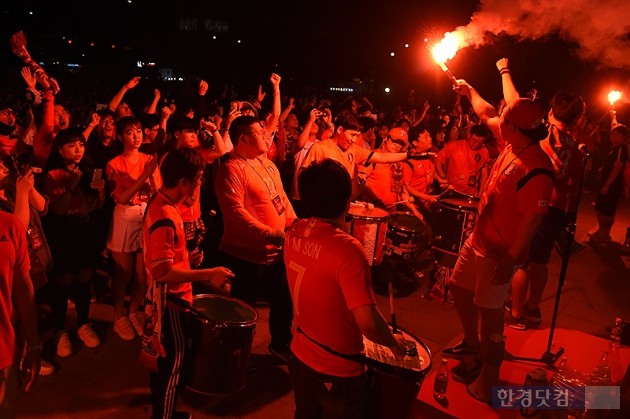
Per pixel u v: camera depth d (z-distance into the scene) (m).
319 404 2.38
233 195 3.80
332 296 2.18
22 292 2.34
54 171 4.05
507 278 3.15
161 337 2.94
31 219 3.56
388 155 5.32
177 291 3.05
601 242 8.20
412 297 5.63
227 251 3.96
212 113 7.21
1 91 11.84
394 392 2.37
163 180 2.92
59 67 27.66
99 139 5.35
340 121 5.15
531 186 3.02
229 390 3.16
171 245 2.86
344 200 2.21
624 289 6.32
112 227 4.22
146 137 5.52
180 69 31.81
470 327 3.87
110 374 3.82
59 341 3.99
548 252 4.66
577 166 4.61
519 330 4.59
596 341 4.42
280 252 4.00
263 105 9.05
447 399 3.41
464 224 4.89
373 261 4.95
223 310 3.21
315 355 2.29
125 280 4.34
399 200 6.06
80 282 4.20
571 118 4.32
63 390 3.59
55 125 5.44
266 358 4.22
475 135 5.96
